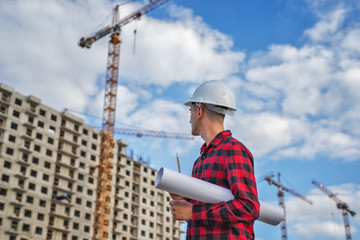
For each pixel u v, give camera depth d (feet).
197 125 9.40
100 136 302.04
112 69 325.83
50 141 264.11
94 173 284.20
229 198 7.75
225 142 8.61
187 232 8.35
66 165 265.34
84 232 263.49
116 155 309.83
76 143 277.64
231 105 9.18
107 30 349.41
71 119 280.51
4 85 249.55
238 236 7.80
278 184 444.14
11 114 248.93
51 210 249.14
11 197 232.53
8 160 238.27
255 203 7.62
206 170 8.45
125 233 294.46
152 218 320.91
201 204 7.70
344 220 422.00
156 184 7.46
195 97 9.37
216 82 9.48
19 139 247.50
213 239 7.73
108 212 281.54
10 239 224.53
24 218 233.96
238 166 8.02
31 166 247.70
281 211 8.60
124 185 307.37
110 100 315.58
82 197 270.26
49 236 243.40
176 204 7.91
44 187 250.37
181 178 7.46
